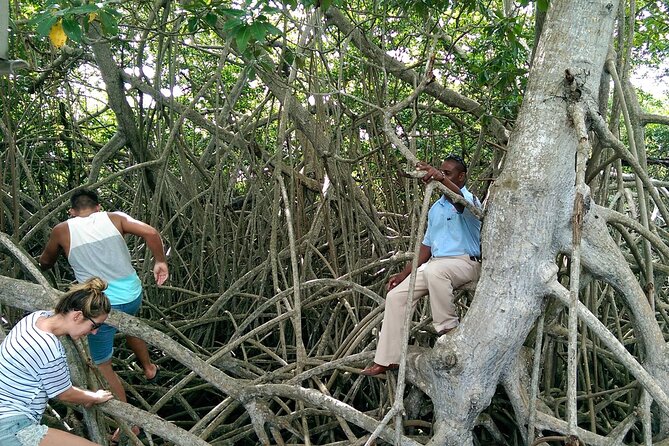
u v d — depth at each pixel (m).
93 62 7.50
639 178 4.30
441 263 3.91
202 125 7.09
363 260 6.56
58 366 3.19
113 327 4.10
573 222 3.05
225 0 4.24
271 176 7.15
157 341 4.14
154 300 6.70
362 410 5.36
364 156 6.10
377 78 6.34
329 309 6.09
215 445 4.60
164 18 5.36
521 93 5.96
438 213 4.03
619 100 4.61
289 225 5.21
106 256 4.27
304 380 4.57
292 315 4.89
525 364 4.23
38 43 7.23
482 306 3.54
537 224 3.44
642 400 3.85
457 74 6.43
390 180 6.75
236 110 9.34
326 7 4.47
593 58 3.42
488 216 3.56
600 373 5.27
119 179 8.14
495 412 4.75
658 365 3.91
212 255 7.03
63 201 6.38
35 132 7.84
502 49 5.82
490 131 6.25
